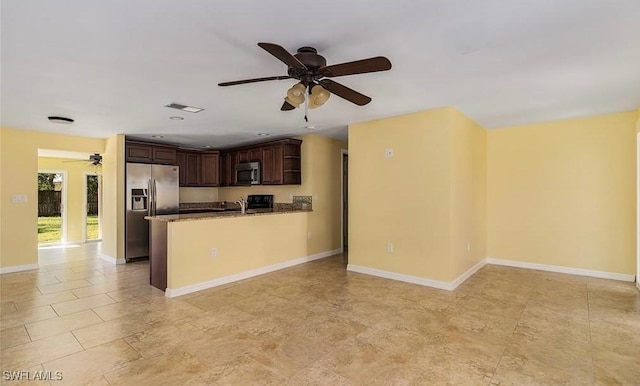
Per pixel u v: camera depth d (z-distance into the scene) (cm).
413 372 214
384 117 430
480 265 492
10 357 233
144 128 489
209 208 727
